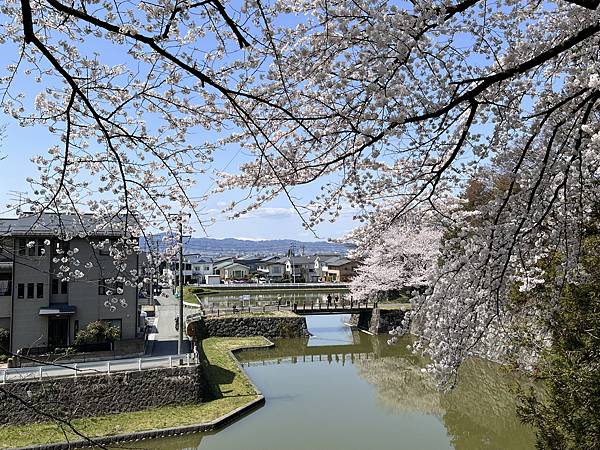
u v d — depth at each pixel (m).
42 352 16.12
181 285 16.84
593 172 4.83
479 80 3.77
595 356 5.27
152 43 2.74
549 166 4.29
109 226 5.25
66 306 17.34
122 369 13.80
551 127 4.62
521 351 6.51
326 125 4.08
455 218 5.33
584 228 5.05
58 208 4.50
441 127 4.32
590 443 4.96
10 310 17.11
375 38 3.51
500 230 4.55
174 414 13.28
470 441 11.66
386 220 5.62
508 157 4.76
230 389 15.86
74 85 3.06
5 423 11.89
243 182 4.97
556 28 4.59
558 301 4.95
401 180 5.01
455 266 4.83
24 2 2.52
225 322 26.78
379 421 13.46
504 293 4.96
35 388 12.23
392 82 3.73
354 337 28.05
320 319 37.91
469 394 14.75
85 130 4.60
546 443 5.51
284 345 25.62
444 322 4.70
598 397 4.95
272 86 3.98
